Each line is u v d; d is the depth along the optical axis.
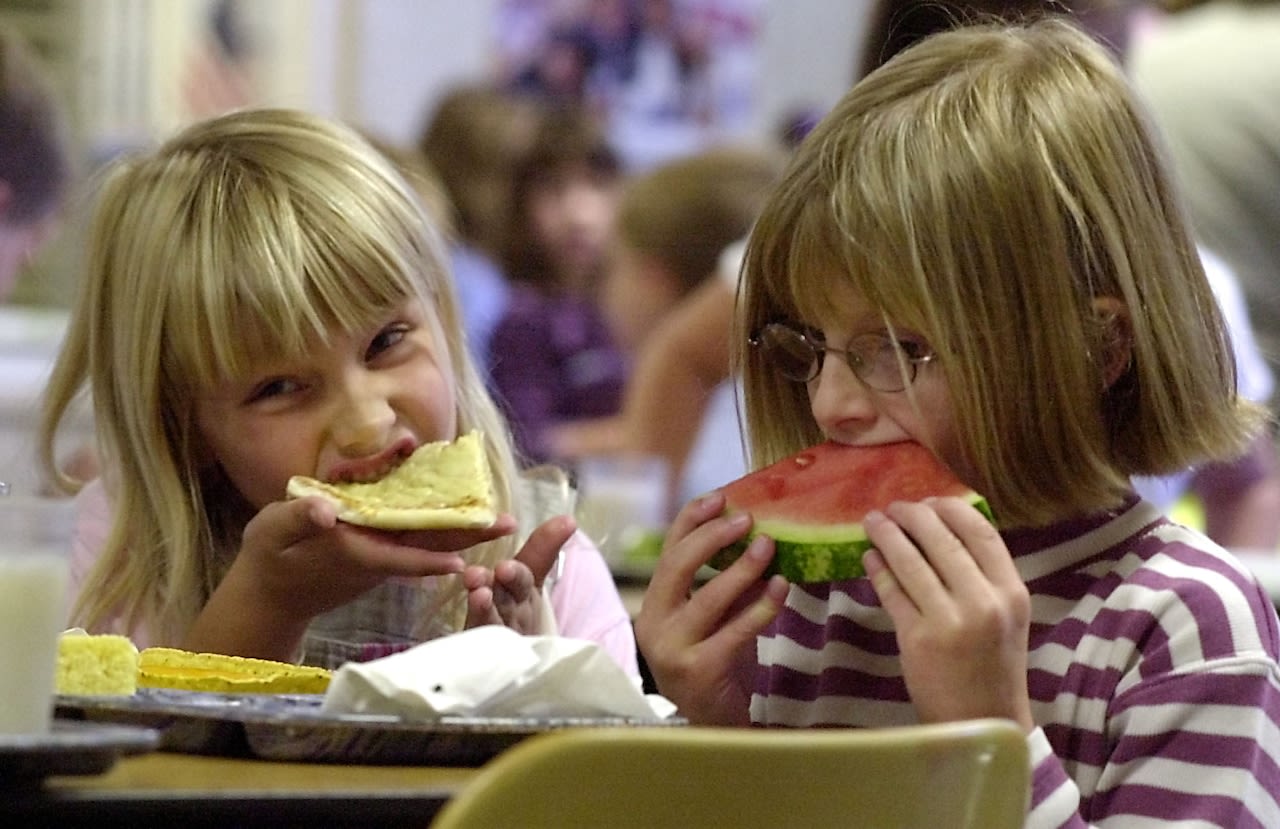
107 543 5.02
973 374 3.73
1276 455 8.69
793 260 3.83
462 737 2.91
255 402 4.66
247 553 4.28
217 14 12.39
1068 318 3.78
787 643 4.27
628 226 12.31
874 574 3.40
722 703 3.68
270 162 4.88
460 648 3.02
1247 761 3.42
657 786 2.26
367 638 5.00
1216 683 3.49
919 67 4.06
